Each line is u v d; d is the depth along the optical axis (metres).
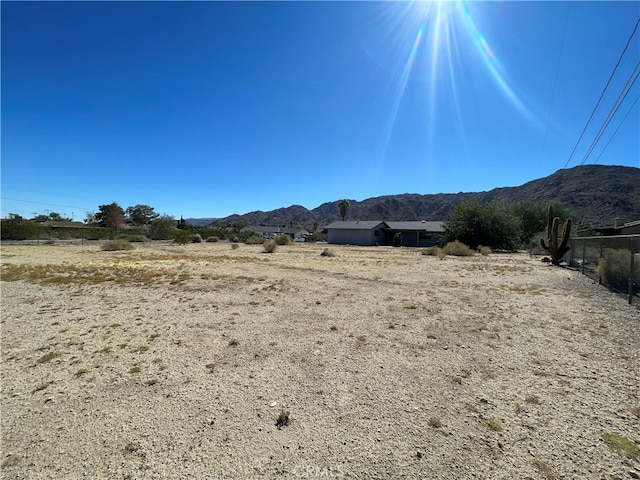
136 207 85.81
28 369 4.30
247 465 2.53
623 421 3.11
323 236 61.47
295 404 3.44
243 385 3.87
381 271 14.60
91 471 2.45
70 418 3.15
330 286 10.58
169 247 33.03
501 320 6.70
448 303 8.21
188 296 9.01
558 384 3.88
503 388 3.79
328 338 5.56
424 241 47.12
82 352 4.91
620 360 4.61
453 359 4.66
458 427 3.03
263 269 14.99
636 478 2.37
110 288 10.11
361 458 2.61
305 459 2.60
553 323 6.48
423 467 2.51
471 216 33.19
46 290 9.80
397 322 6.53
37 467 2.49
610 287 10.42
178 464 2.53
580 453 2.66
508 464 2.54
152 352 4.92
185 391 3.72
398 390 3.75
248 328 6.13
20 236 38.03
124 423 3.07
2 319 6.73
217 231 58.97
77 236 44.09
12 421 3.09
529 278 12.67
